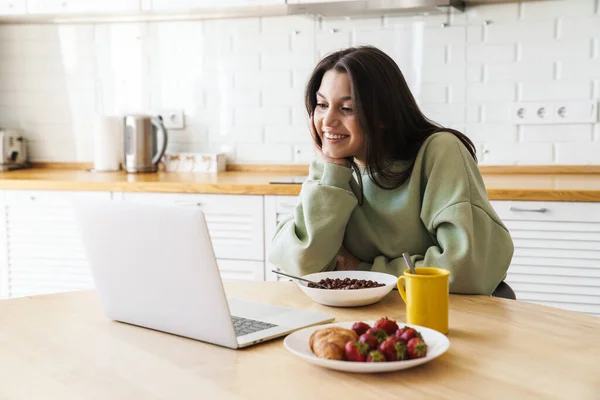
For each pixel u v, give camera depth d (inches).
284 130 140.2
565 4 121.7
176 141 146.0
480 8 125.6
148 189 122.3
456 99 128.6
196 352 48.3
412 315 51.1
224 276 121.3
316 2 124.0
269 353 47.7
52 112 151.2
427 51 129.2
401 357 42.7
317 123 71.1
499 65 125.9
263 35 139.3
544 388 40.7
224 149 143.9
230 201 119.3
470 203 66.6
